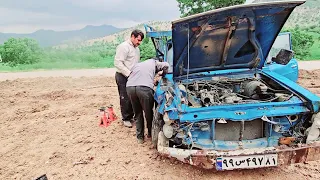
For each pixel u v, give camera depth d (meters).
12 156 5.14
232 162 3.84
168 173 4.40
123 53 5.62
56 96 8.96
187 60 5.00
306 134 4.13
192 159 3.87
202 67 5.30
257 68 5.47
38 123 6.63
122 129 6.07
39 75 14.52
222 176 4.26
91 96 8.78
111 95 8.84
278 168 4.43
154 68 5.17
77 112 7.23
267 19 4.56
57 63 20.19
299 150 3.86
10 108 7.98
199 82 5.08
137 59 5.86
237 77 5.31
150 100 5.05
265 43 5.06
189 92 4.72
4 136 6.03
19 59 20.75
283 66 6.61
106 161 4.80
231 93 4.83
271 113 4.02
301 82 9.79
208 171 4.41
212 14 4.21
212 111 4.04
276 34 4.89
